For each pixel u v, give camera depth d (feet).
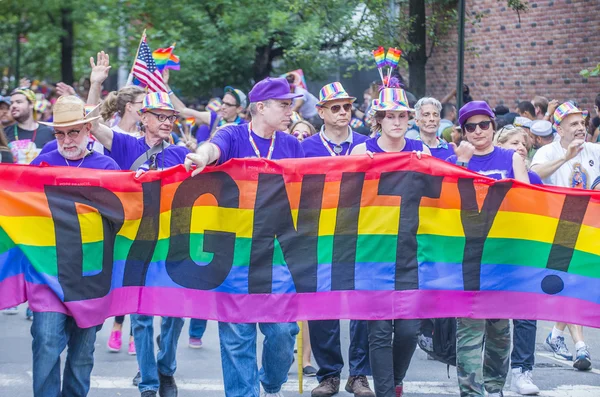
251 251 21.52
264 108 22.00
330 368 25.86
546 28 61.67
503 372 23.06
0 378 27.76
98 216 20.86
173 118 24.41
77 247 20.54
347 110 25.45
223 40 67.72
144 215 21.30
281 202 21.56
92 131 23.99
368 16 58.18
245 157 21.93
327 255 21.71
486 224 21.81
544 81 62.13
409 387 27.14
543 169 26.66
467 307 21.85
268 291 21.53
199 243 21.49
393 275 21.72
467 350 22.04
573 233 21.75
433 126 27.45
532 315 21.86
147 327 23.56
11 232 20.22
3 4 88.07
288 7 62.08
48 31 89.71
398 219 21.67
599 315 21.68
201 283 21.48
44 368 19.92
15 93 35.81
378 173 21.68
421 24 57.31
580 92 59.57
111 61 76.74
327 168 21.63
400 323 21.85
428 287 21.77
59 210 20.57
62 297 20.16
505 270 21.94
